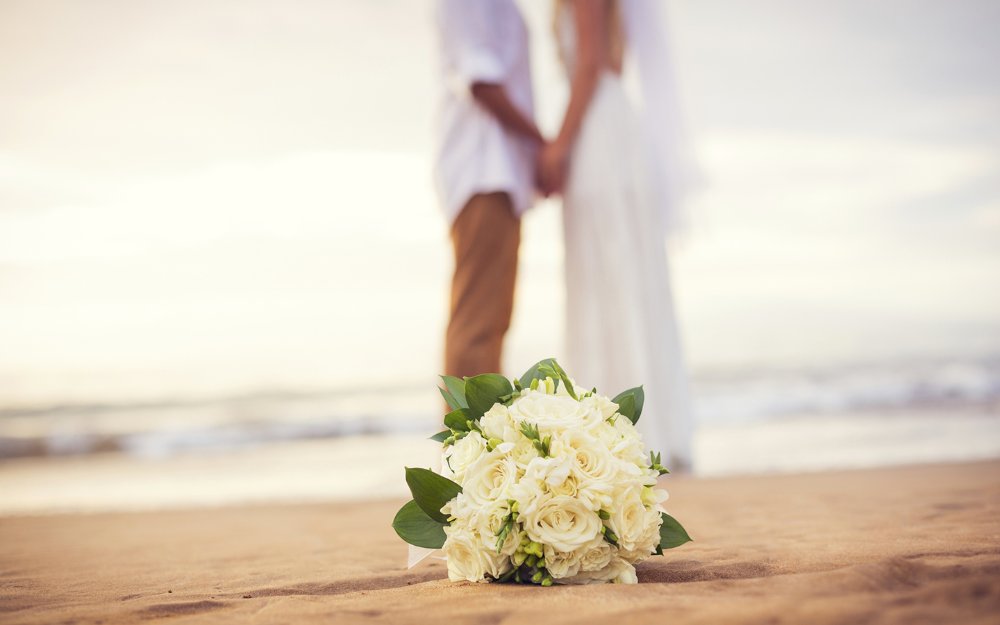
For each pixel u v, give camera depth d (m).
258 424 13.65
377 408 15.87
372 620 1.26
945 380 15.79
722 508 3.16
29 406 16.00
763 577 1.54
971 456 6.85
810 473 4.90
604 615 1.19
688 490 3.90
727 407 14.02
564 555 1.48
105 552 2.77
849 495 3.46
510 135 3.58
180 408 15.79
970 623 1.03
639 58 4.23
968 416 10.59
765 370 18.70
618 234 3.95
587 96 3.96
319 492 6.68
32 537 3.42
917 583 1.32
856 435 8.96
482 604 1.33
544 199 4.03
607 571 1.52
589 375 3.98
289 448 11.70
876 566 1.37
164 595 1.71
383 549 2.52
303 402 16.58
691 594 1.33
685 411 4.14
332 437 13.16
